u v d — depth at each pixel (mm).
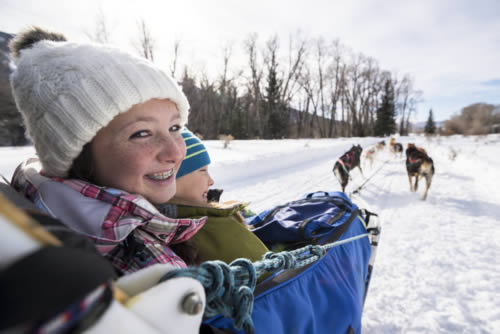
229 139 16641
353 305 1128
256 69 32875
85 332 288
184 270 516
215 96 33344
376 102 46219
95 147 745
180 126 894
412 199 6098
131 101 709
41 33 860
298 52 34375
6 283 178
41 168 879
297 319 903
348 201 2020
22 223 216
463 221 4586
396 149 15266
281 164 10086
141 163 756
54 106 688
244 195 5914
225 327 738
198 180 1325
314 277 1096
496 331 2141
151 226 766
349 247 1486
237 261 693
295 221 1724
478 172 9195
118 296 386
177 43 28406
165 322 425
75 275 220
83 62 694
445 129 49469
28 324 187
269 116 32906
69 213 711
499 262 3160
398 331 2154
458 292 2613
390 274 2930
